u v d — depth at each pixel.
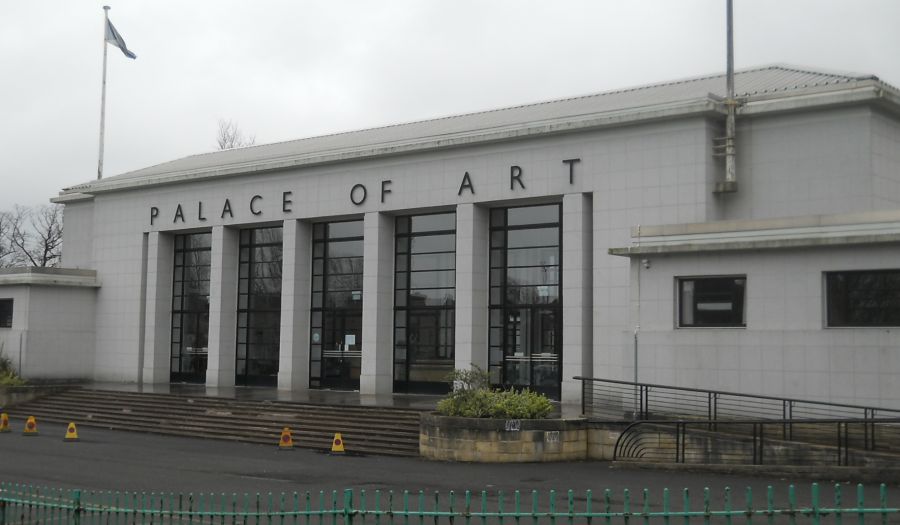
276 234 42.28
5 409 37.31
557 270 33.97
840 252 23.33
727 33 30.36
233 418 30.77
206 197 43.31
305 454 25.16
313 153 40.00
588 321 32.25
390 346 37.81
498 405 23.64
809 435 22.28
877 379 22.50
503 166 34.25
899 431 21.06
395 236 38.31
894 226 22.75
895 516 14.77
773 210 29.58
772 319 24.17
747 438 21.28
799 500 16.34
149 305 45.12
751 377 24.19
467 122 40.91
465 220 35.06
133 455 24.67
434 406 29.45
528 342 34.41
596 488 18.34
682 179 30.28
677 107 30.03
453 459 23.34
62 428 32.59
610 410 26.30
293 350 39.75
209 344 42.62
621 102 35.12
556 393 33.53
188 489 18.41
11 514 11.79
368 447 25.98
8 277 44.91
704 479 19.55
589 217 32.59
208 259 44.69
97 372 46.53
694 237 25.73
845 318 23.33
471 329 34.69
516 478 20.06
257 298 42.59
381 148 37.16
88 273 46.78
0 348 44.62
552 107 39.25
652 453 22.67
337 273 40.12
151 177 44.88
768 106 29.58
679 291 25.77
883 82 29.03
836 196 28.59
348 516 9.92
